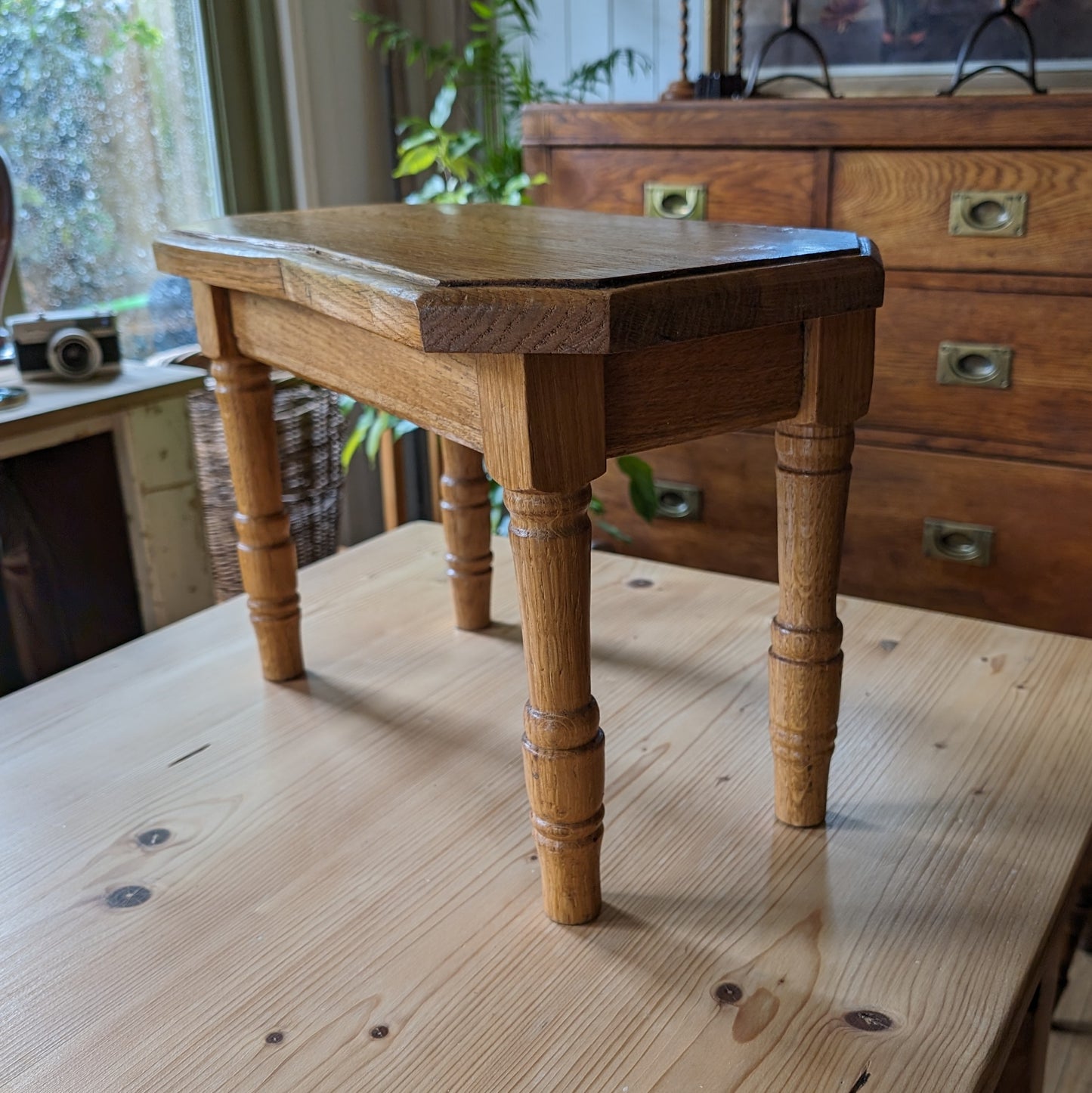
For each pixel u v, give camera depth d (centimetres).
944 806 95
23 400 135
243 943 81
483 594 130
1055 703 111
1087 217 134
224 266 94
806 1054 69
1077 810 94
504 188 182
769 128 149
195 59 197
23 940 82
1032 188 136
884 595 163
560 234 88
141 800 99
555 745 75
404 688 119
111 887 88
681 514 172
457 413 74
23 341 144
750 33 182
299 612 119
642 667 120
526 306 62
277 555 116
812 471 80
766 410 76
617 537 176
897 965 77
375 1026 73
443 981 77
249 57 198
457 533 127
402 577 148
